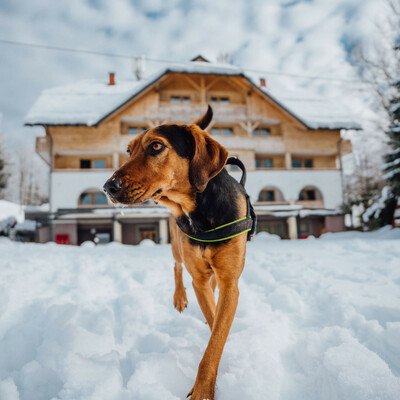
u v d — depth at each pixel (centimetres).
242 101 2106
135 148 186
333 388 136
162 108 1936
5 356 177
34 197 4453
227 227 176
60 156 1906
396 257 493
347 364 144
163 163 172
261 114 2028
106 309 250
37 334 200
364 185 2236
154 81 1852
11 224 2055
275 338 190
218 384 147
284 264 479
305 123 1931
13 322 232
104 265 479
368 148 3039
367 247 645
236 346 178
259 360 159
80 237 1877
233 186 196
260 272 395
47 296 299
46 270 412
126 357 182
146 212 1727
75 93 2123
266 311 256
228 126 2080
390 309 229
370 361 145
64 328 205
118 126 1856
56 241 1722
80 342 187
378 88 2175
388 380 132
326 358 150
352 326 212
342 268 425
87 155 1927
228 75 1927
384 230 1285
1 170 3331
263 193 2075
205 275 194
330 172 1983
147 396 134
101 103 2009
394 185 1342
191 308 284
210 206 177
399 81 1608
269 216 1914
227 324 162
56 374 156
